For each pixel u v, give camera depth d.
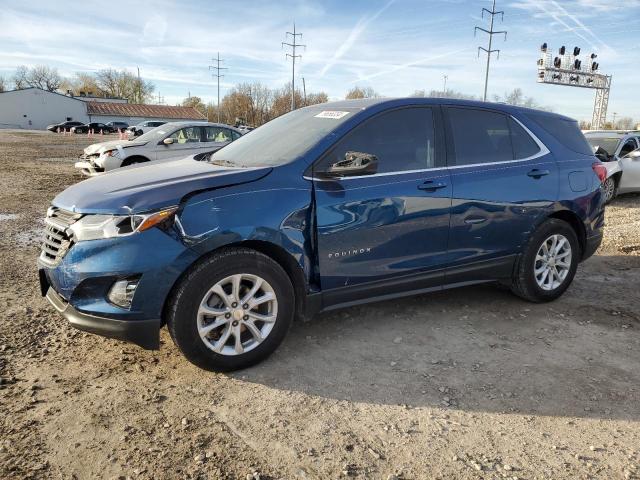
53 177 13.31
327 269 3.50
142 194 3.03
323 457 2.51
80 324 2.99
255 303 3.27
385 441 2.66
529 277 4.47
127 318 2.95
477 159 4.17
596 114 46.81
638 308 4.61
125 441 2.58
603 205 4.97
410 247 3.82
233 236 3.10
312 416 2.86
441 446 2.63
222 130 12.90
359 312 4.38
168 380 3.19
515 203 4.26
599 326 4.20
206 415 2.83
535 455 2.57
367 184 3.61
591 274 5.65
